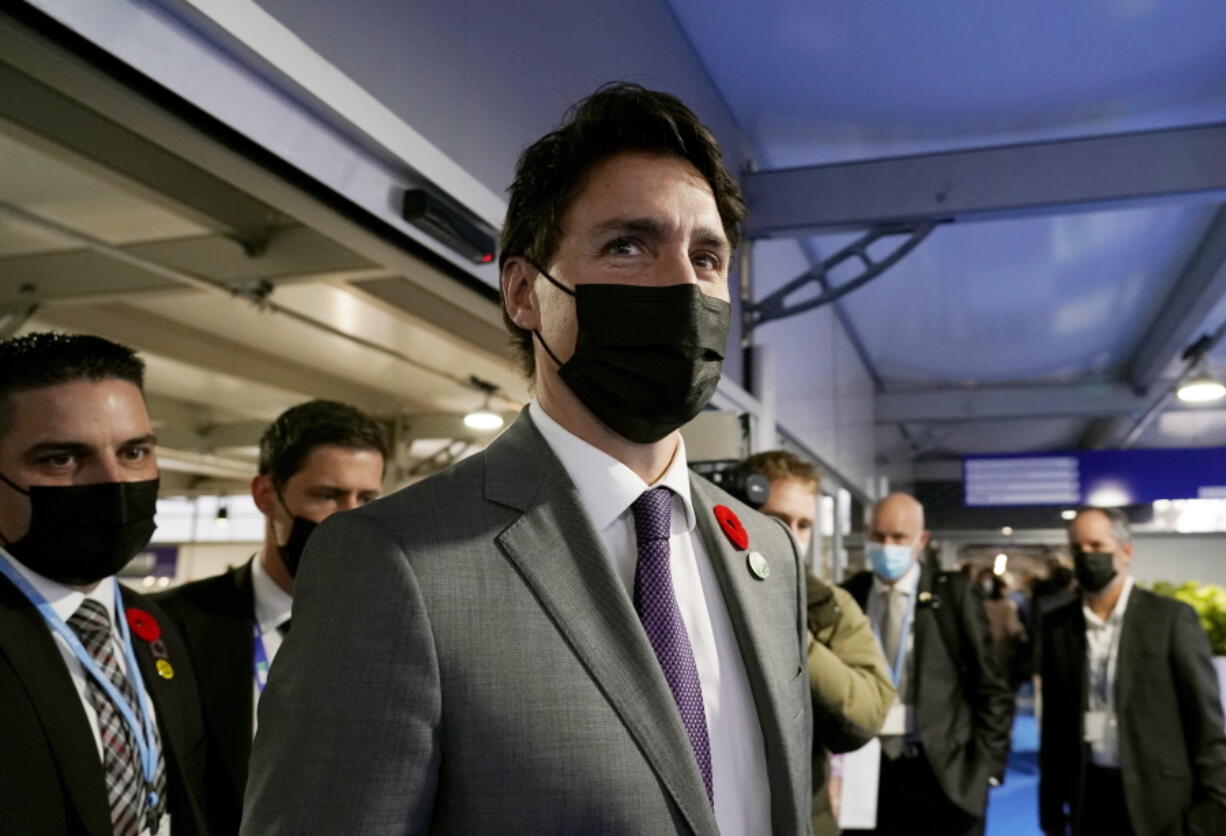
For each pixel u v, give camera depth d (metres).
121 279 3.79
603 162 0.89
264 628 1.72
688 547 0.94
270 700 0.74
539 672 0.74
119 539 1.23
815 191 4.70
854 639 1.82
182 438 7.88
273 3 1.68
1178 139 4.32
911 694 2.80
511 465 0.87
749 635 0.91
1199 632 2.93
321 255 3.34
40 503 1.20
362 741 0.69
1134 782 2.86
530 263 0.94
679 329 0.83
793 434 5.97
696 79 4.25
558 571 0.80
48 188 3.30
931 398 11.42
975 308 8.32
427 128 2.20
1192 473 11.70
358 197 1.93
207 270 3.49
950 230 6.47
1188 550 13.84
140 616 1.40
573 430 0.91
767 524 1.08
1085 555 3.12
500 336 3.60
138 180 2.76
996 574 7.12
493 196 2.41
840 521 8.12
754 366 4.84
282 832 0.67
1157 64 4.28
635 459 0.92
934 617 2.83
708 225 0.89
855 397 9.38
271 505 1.77
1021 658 6.76
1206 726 2.80
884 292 7.91
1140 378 10.24
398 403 7.16
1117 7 3.87
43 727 1.10
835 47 4.21
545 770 0.71
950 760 2.69
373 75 2.00
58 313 4.49
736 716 0.88
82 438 1.22
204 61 1.53
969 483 12.41
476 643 0.73
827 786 1.88
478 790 0.71
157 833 1.26
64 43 1.36
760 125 4.92
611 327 0.84
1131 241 6.67
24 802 1.06
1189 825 2.76
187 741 1.38
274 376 5.87
